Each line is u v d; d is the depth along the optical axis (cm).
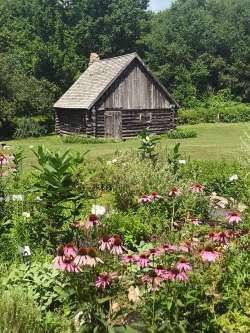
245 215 773
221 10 8525
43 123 4175
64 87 5741
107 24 6831
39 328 450
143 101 3559
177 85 7231
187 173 1171
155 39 7375
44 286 530
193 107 6825
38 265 570
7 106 3853
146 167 977
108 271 457
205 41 7606
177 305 429
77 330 459
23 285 531
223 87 7488
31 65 5566
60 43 6406
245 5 8238
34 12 6819
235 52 7519
